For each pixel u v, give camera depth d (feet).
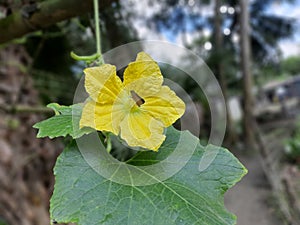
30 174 2.36
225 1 9.73
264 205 3.99
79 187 0.40
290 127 10.11
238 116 11.86
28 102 2.33
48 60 1.90
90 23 0.95
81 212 0.38
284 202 4.00
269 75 17.22
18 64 2.12
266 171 5.37
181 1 8.64
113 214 0.37
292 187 4.45
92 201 0.39
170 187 0.41
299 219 3.58
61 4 0.73
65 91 1.95
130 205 0.38
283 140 7.61
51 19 0.78
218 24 8.61
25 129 2.40
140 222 0.37
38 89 2.33
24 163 2.27
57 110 0.50
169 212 0.38
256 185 4.79
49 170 2.38
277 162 6.08
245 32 9.36
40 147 2.40
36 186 2.33
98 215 0.37
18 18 0.82
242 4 9.37
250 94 9.13
